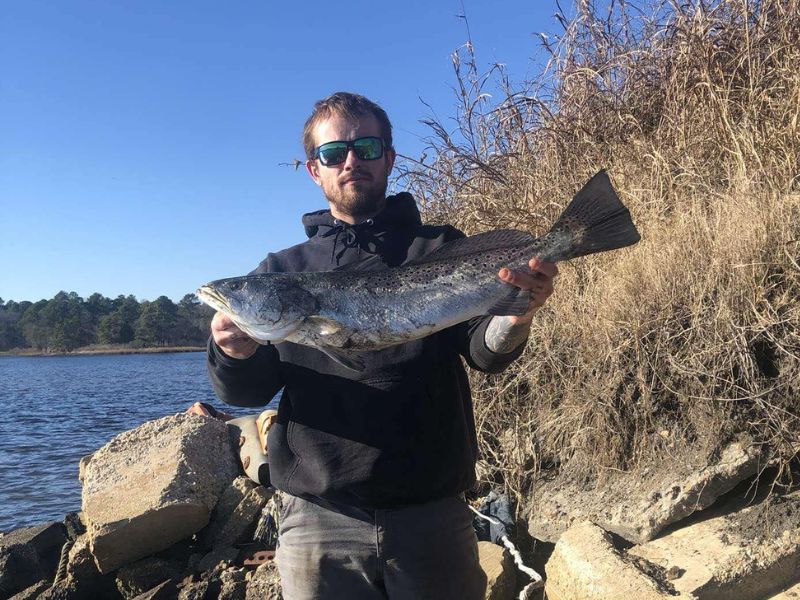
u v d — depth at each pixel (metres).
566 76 7.56
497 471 5.28
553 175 6.93
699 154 6.16
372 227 3.04
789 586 3.44
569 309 5.42
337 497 2.59
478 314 2.75
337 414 2.64
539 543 4.57
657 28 7.54
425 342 2.76
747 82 6.30
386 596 2.66
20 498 10.20
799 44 6.21
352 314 2.74
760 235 4.51
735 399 4.04
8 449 14.70
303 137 3.19
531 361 5.33
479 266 2.79
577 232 2.81
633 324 4.65
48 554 6.09
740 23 6.76
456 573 2.66
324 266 3.04
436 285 2.76
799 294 4.26
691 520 3.99
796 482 3.95
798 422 3.98
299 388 2.75
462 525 2.73
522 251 2.80
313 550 2.65
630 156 6.70
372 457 2.56
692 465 4.12
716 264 4.52
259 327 2.66
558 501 4.63
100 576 5.02
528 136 7.57
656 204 5.86
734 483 3.98
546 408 5.24
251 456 5.52
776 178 5.22
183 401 24.58
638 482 4.32
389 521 2.59
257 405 2.86
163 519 4.91
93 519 4.86
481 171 7.32
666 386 4.40
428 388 2.68
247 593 4.38
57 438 16.17
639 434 4.48
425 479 2.59
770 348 4.25
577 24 7.79
